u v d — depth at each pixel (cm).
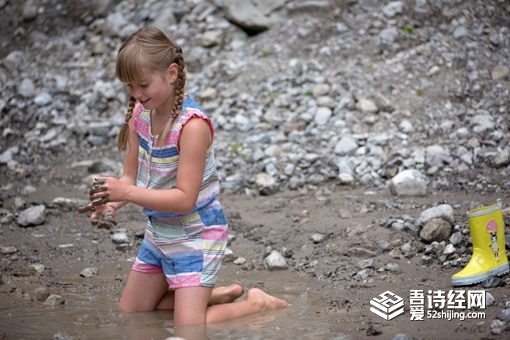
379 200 726
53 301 546
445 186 750
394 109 891
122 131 521
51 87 1024
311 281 589
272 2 1071
